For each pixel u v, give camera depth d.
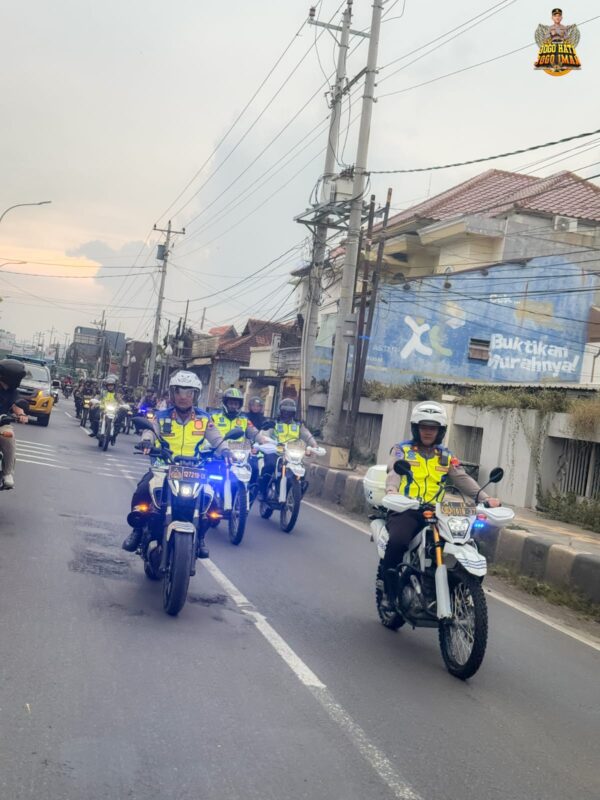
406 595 6.30
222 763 3.85
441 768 4.12
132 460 19.84
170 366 64.44
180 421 7.21
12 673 4.68
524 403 18.58
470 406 20.25
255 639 6.02
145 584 7.27
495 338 31.06
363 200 21.36
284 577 8.48
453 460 6.61
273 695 4.87
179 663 5.23
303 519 13.67
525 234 31.16
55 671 4.80
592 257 31.03
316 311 24.30
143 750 3.88
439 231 32.25
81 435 26.53
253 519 12.78
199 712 4.44
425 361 31.16
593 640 7.65
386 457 24.92
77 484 13.88
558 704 5.50
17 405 9.07
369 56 21.56
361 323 22.95
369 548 11.16
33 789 3.39
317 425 33.94
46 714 4.16
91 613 6.13
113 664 5.05
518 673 6.16
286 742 4.19
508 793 3.93
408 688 5.38
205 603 6.96
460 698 5.32
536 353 31.08
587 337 31.06
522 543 10.59
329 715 4.65
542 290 31.02
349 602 7.70
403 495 6.36
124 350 96.31
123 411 23.06
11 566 7.34
